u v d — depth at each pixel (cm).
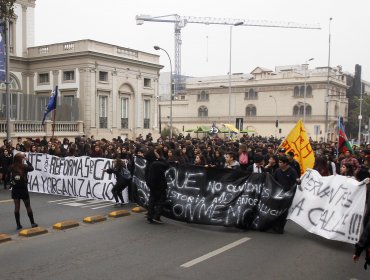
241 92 7144
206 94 7506
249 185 897
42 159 1360
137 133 3525
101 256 682
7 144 1542
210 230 881
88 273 601
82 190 1270
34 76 3331
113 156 1394
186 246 747
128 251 712
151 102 3700
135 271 611
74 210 1079
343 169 941
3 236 774
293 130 1110
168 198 959
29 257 674
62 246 739
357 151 1705
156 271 611
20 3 3288
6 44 1841
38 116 2706
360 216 716
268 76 6962
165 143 1538
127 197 1148
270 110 6900
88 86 3053
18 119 2581
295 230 882
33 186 1377
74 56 3075
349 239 727
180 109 7769
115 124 3300
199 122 7475
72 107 2970
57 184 1326
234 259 673
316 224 793
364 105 7762
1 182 1577
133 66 3456
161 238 803
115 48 3272
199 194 933
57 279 577
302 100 6612
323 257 692
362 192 723
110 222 942
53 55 3170
